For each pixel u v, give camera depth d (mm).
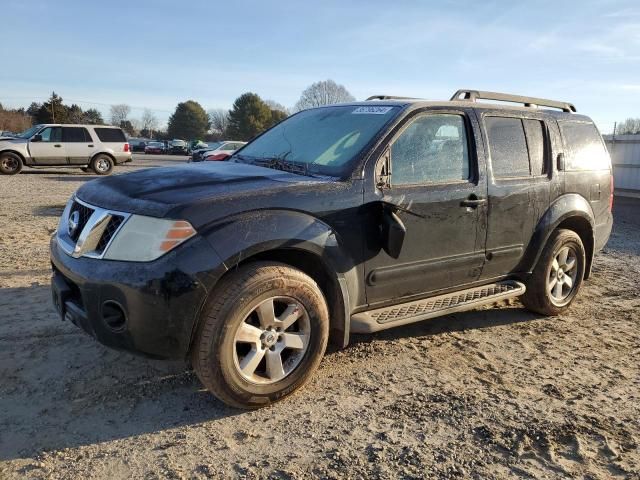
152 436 3023
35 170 24375
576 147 5262
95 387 3533
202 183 3416
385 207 3646
